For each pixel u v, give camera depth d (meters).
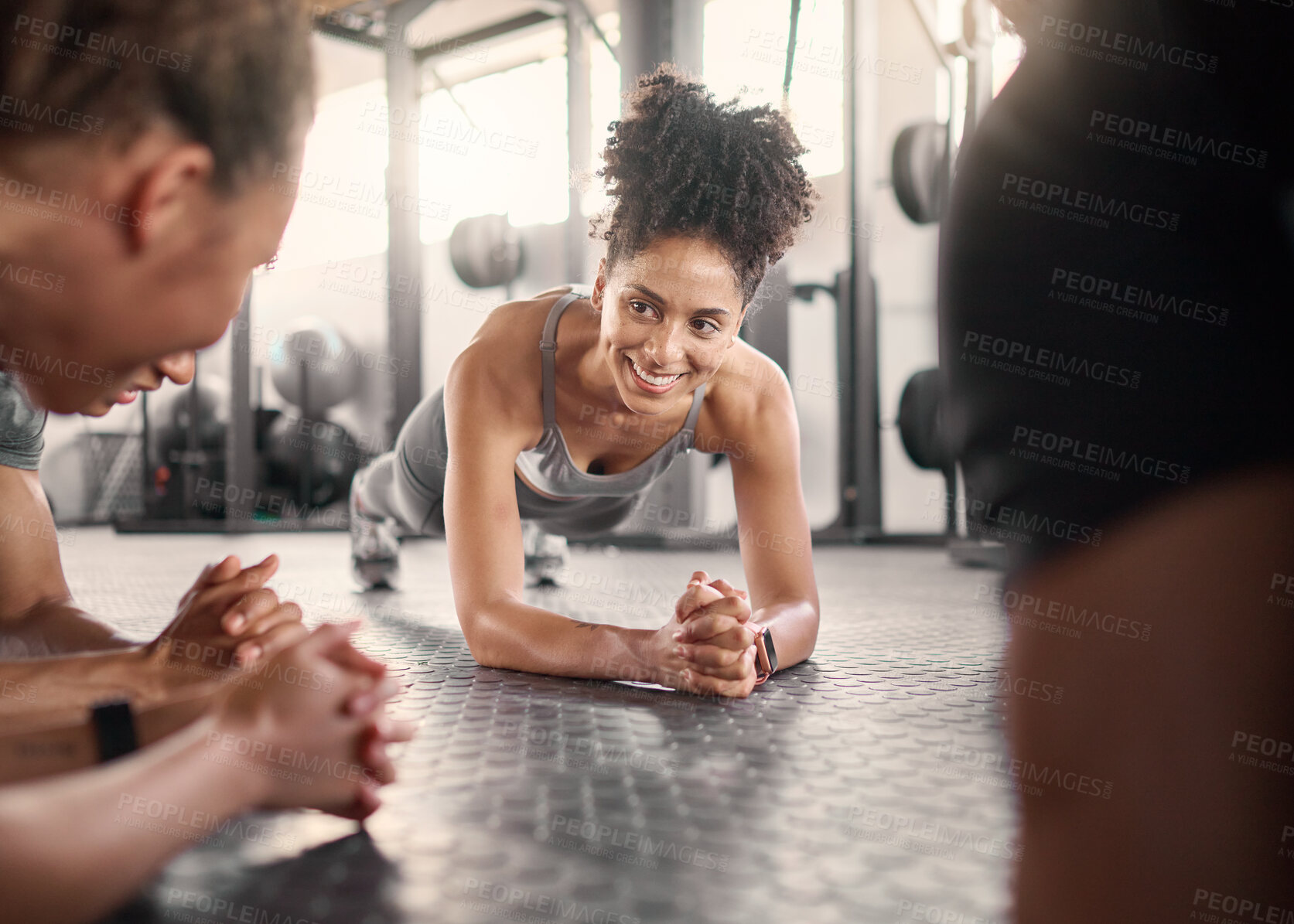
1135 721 0.46
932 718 1.09
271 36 0.62
